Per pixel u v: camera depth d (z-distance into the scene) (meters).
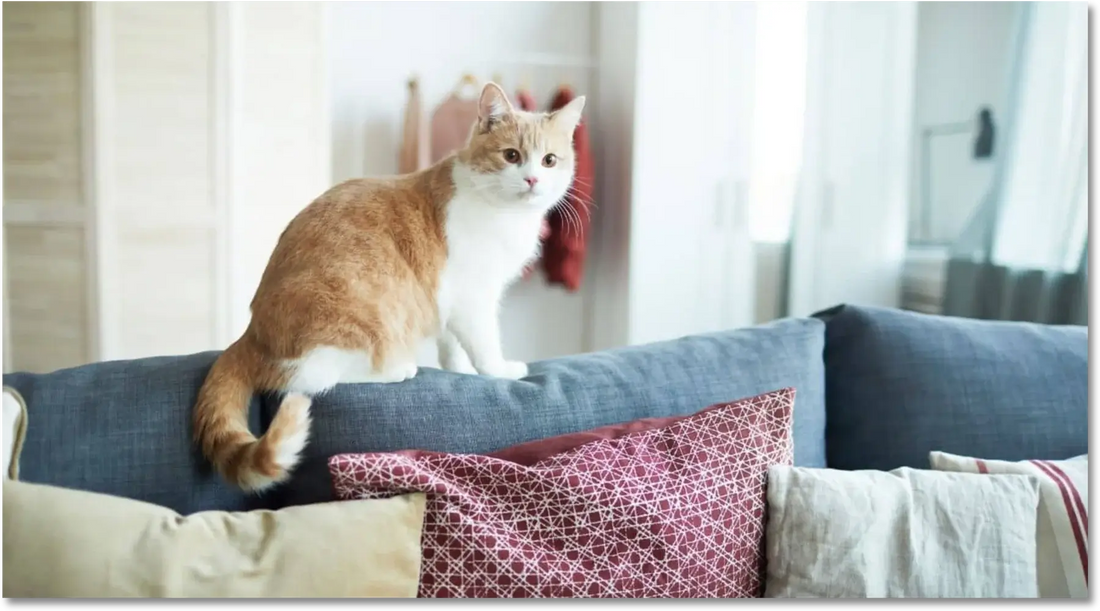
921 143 2.79
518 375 1.34
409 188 1.36
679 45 2.55
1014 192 2.32
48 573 0.86
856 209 2.74
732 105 2.62
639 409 1.23
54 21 2.07
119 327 2.17
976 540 1.11
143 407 1.06
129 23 2.08
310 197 2.32
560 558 1.01
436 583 0.97
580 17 2.86
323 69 2.30
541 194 1.43
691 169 2.62
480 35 2.77
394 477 0.98
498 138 1.43
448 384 1.18
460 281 1.36
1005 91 2.54
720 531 1.07
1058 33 2.20
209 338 2.25
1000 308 2.37
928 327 1.42
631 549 1.03
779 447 1.15
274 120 2.25
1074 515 1.16
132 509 0.92
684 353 1.32
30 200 2.14
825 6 2.64
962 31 2.72
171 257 2.19
